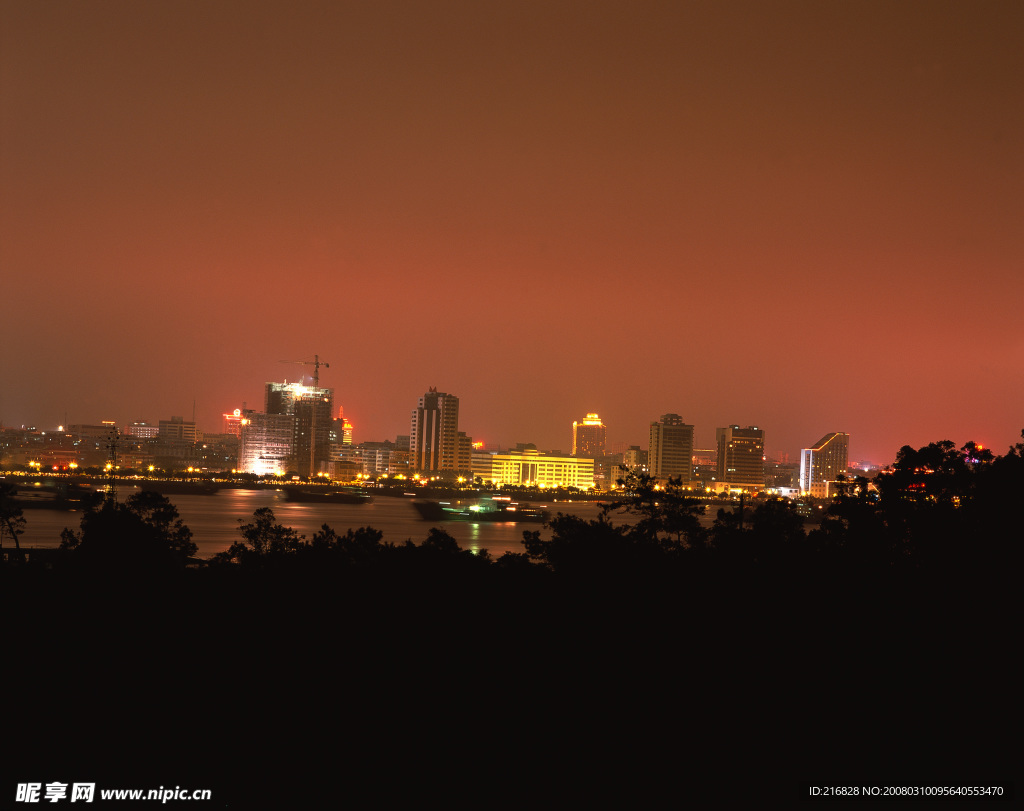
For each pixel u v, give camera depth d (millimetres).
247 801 32781
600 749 38219
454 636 55000
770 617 59250
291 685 46031
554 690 45656
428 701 43875
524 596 64188
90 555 81438
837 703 43875
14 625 55625
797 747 38281
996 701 44062
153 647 52188
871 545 75000
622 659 50906
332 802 32844
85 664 48562
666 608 61250
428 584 65812
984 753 37656
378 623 57688
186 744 38062
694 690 45656
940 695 44906
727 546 77062
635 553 76812
